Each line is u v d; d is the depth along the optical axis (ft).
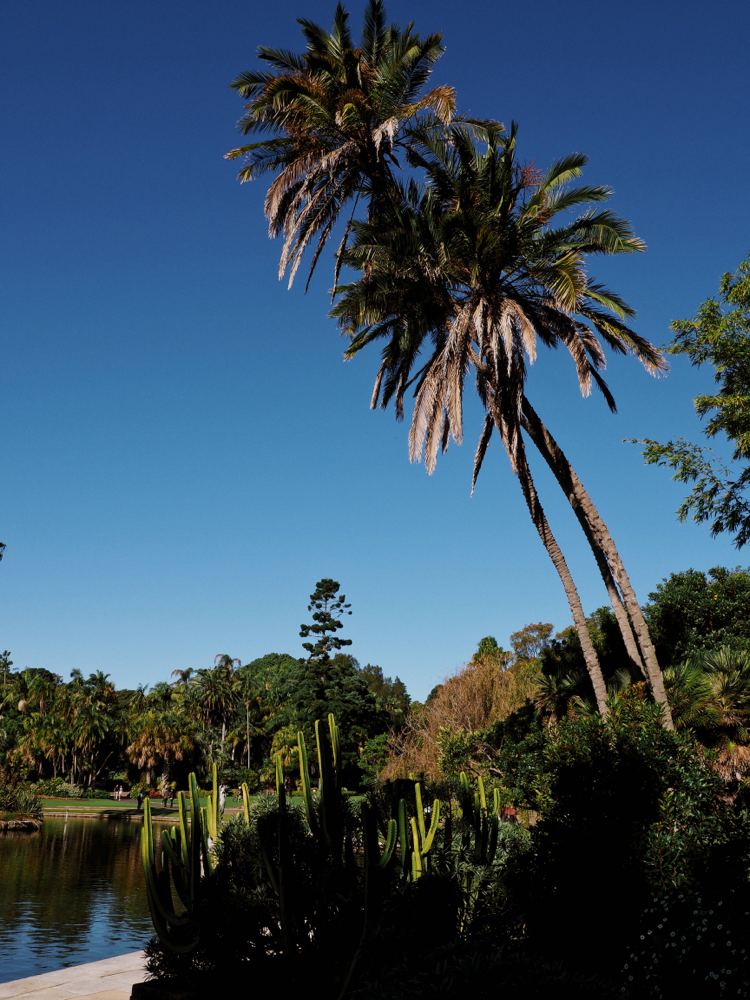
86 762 260.21
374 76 62.23
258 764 258.98
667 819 22.59
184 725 248.93
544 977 13.94
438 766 102.89
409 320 65.87
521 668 115.24
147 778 237.45
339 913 21.57
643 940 18.74
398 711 241.55
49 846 113.50
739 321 53.26
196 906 22.25
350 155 62.49
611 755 24.53
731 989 15.90
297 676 291.38
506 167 59.36
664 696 52.85
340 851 23.06
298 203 64.08
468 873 24.02
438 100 60.39
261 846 23.00
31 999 25.88
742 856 21.03
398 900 19.90
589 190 59.11
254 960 21.91
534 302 62.85
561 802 24.47
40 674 323.98
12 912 57.98
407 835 23.36
